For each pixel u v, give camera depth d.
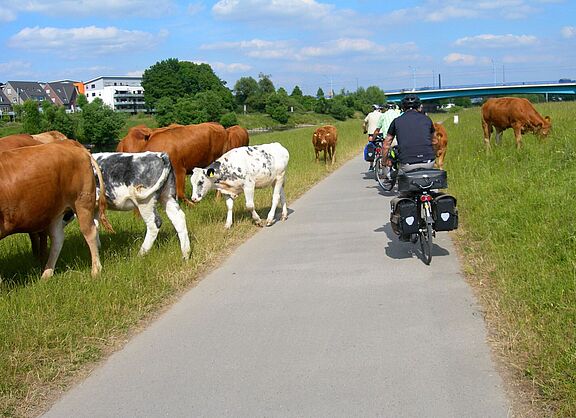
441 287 6.30
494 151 14.34
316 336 5.20
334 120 90.69
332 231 9.43
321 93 107.81
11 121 75.25
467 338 4.95
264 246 8.73
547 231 7.09
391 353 4.77
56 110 58.59
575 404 3.68
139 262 7.42
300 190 14.19
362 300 6.07
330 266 7.40
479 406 3.90
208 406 4.12
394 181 12.74
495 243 7.34
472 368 4.42
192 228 9.60
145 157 7.88
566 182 9.48
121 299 6.27
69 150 7.05
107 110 59.69
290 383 4.37
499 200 9.30
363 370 4.50
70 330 5.45
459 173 12.62
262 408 4.05
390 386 4.23
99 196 7.54
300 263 7.64
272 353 4.90
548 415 3.72
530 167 11.32
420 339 5.00
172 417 4.01
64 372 4.77
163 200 8.05
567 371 4.03
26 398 4.37
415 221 7.17
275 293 6.48
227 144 13.16
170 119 77.62
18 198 6.48
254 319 5.72
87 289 6.45
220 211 11.18
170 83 98.00
